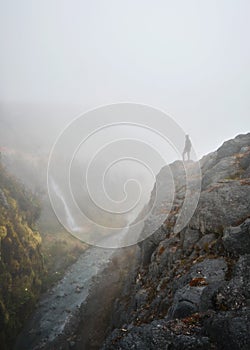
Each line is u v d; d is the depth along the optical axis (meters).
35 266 26.89
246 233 9.79
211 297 7.89
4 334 19.02
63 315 22.53
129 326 11.26
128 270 22.67
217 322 6.40
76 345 18.25
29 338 20.52
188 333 6.80
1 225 23.12
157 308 10.80
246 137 19.36
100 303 21.78
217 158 18.59
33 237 29.28
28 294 22.72
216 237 11.61
